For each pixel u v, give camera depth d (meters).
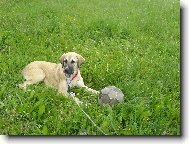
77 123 2.43
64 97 2.76
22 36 4.00
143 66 3.43
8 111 2.54
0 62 3.33
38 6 5.29
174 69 3.34
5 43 3.78
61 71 3.09
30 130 2.39
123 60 3.54
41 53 3.67
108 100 2.65
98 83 3.13
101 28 4.43
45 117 2.51
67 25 4.48
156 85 3.03
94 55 3.65
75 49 3.80
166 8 5.90
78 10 5.30
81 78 3.10
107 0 6.32
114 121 2.44
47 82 3.20
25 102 2.66
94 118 2.51
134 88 2.92
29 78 3.15
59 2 5.76
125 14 5.29
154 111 2.60
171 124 2.51
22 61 3.38
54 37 4.09
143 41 4.23
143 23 4.87
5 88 2.83
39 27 4.32
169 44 4.16
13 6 5.25
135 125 2.38
